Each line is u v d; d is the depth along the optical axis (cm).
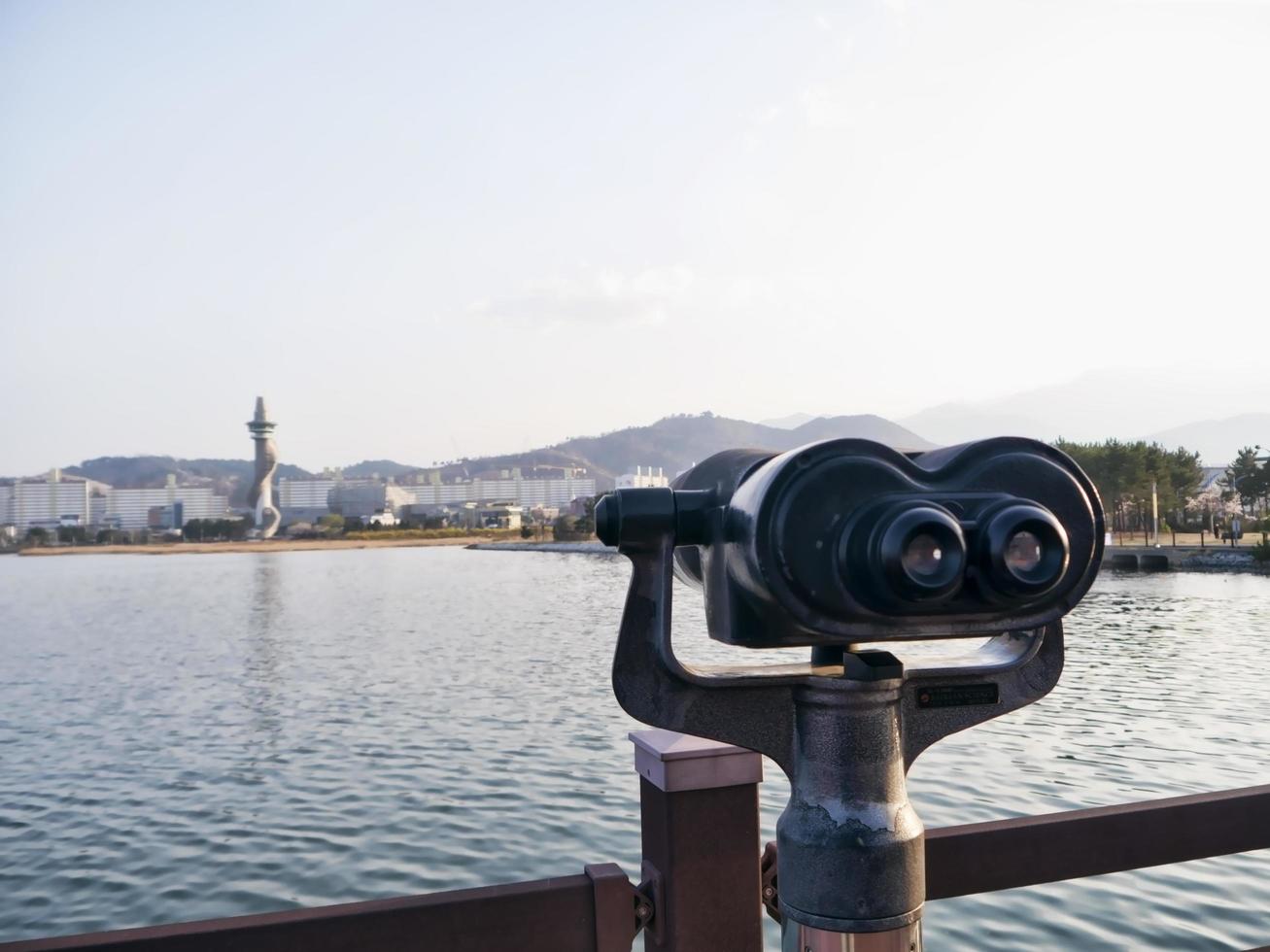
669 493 141
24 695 2527
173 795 1452
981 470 127
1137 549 6606
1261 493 7612
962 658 158
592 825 1205
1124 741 1521
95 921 966
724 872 223
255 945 178
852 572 119
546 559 13038
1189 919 784
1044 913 802
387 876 1055
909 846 139
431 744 1741
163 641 3869
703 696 142
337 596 6400
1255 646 2712
